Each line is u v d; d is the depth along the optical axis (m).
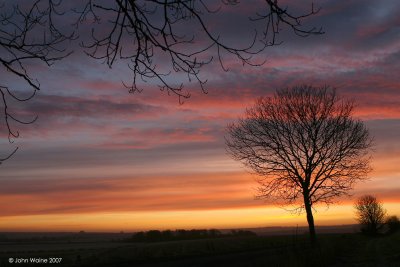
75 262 42.88
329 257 28.28
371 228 112.94
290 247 27.70
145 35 3.97
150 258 43.06
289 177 34.94
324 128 34.56
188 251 51.88
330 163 34.34
